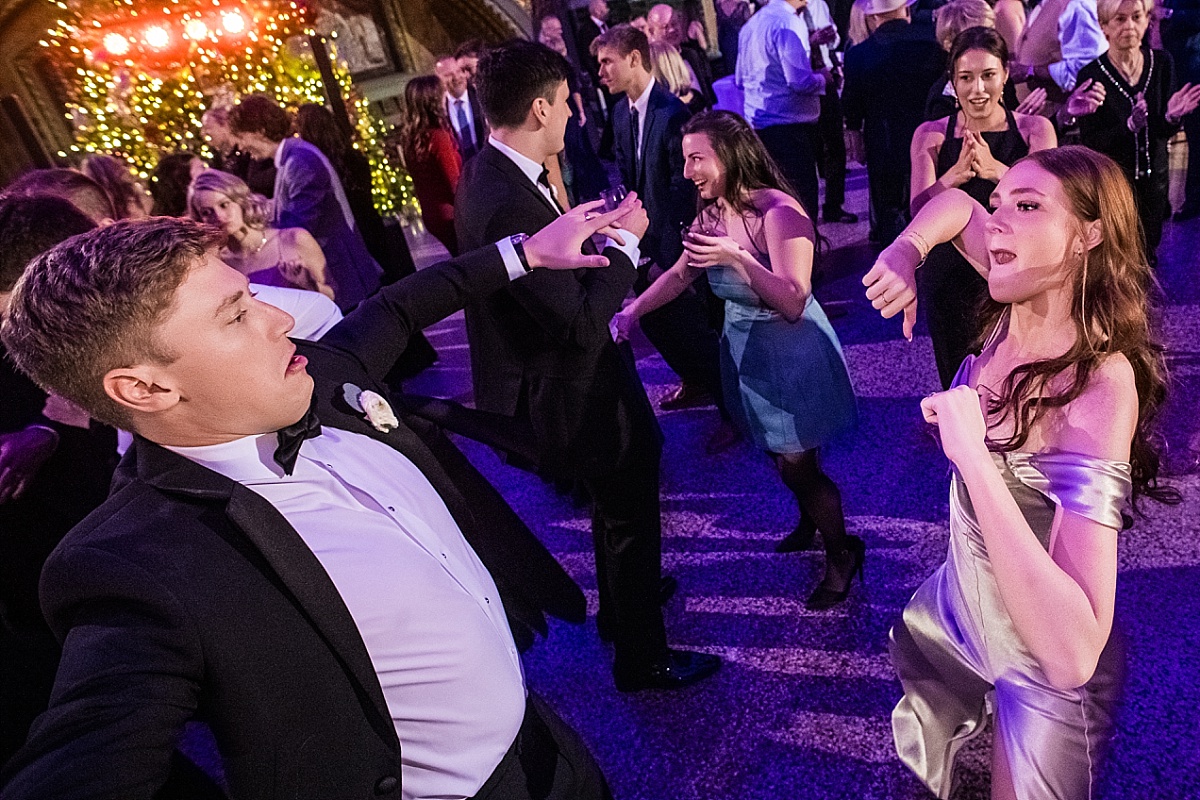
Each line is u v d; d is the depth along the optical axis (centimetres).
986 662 139
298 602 97
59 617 93
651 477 213
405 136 500
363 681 101
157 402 94
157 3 788
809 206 502
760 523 304
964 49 247
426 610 108
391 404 134
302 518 104
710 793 209
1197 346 336
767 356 231
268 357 98
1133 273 118
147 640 87
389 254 521
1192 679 206
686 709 234
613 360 201
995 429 127
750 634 254
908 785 199
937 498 292
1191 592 230
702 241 216
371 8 933
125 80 810
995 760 143
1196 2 423
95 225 199
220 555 95
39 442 203
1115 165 119
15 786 77
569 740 140
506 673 121
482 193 193
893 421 340
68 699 82
